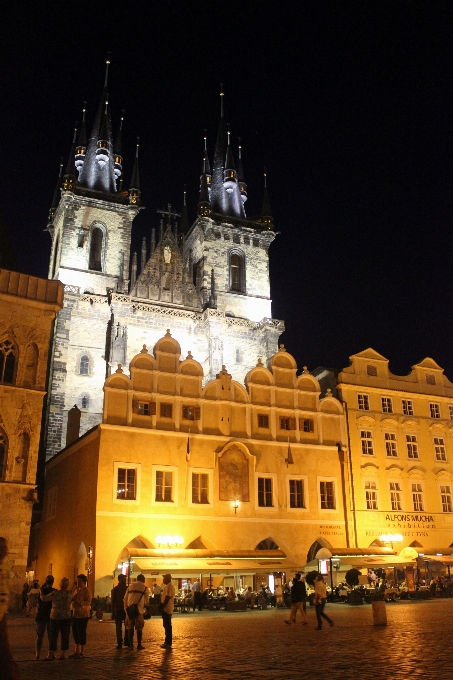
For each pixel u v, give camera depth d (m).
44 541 53.62
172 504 44.81
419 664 14.30
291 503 49.09
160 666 15.42
